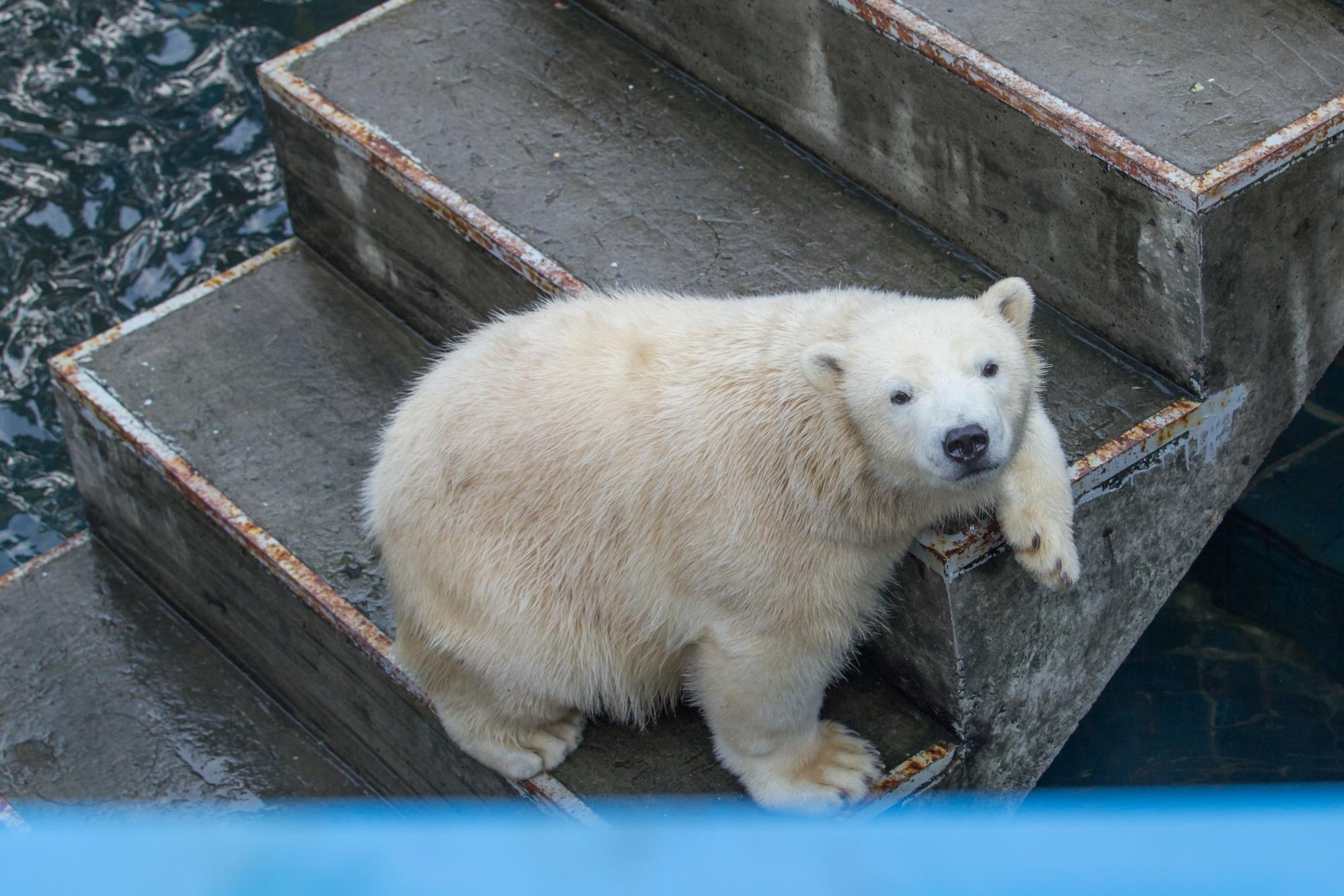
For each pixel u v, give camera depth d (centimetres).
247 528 760
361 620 718
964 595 616
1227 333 659
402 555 632
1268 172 631
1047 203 688
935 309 561
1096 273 682
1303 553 798
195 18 1181
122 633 863
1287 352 691
